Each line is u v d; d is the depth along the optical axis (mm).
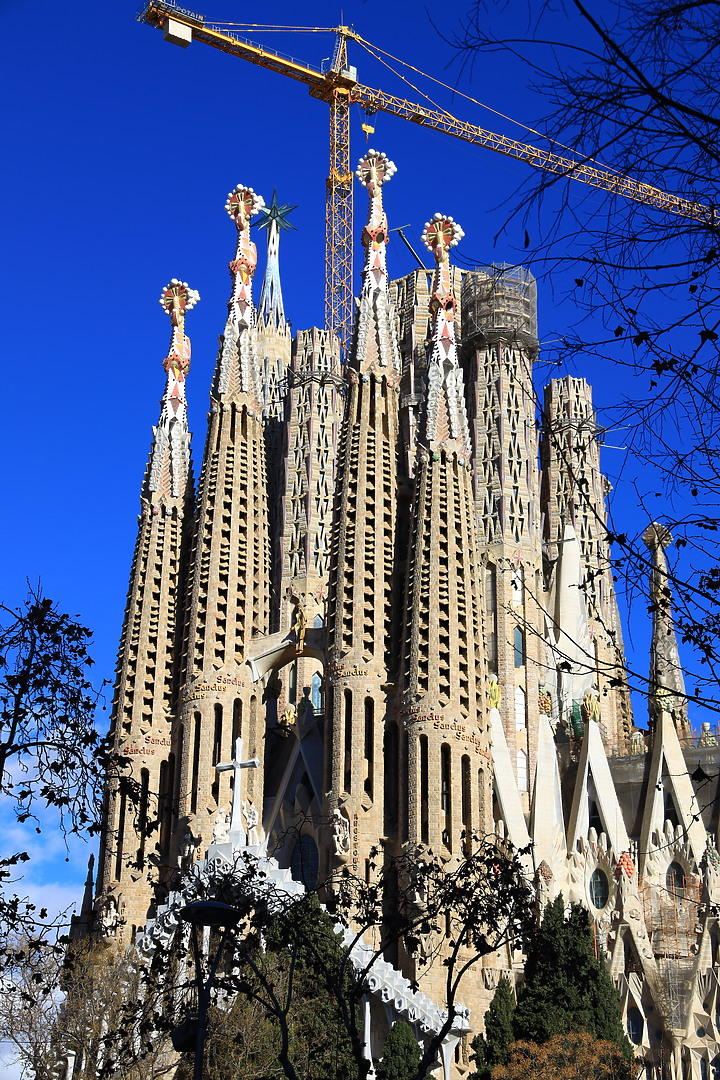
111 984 63719
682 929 95062
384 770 95438
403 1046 73375
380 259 110562
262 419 113438
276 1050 55094
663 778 103062
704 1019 91438
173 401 116438
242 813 97750
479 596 99875
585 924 69000
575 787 103562
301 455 133500
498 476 116312
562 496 124938
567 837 103125
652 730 111938
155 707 104688
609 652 118375
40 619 29969
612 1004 76938
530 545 114875
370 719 95562
